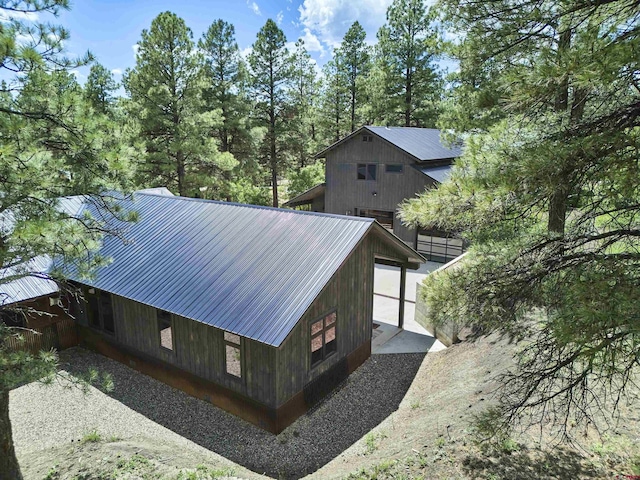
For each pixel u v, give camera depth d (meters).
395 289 17.94
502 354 9.34
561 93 4.12
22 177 5.53
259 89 30.95
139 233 12.35
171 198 14.01
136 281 10.52
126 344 11.60
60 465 7.20
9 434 6.45
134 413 9.59
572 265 4.46
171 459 7.51
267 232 11.11
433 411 8.41
